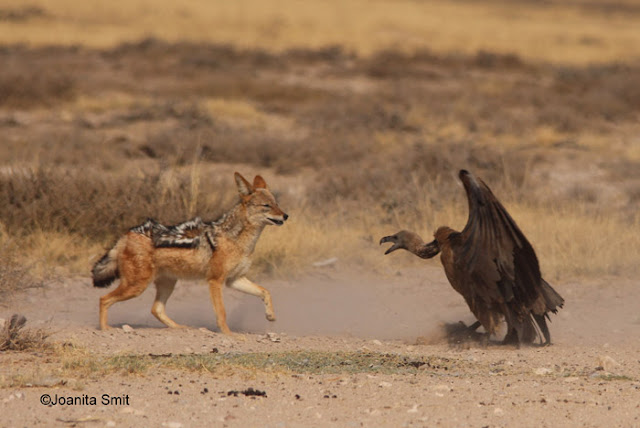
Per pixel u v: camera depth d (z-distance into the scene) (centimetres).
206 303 2728
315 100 6775
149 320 2467
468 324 2455
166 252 2231
